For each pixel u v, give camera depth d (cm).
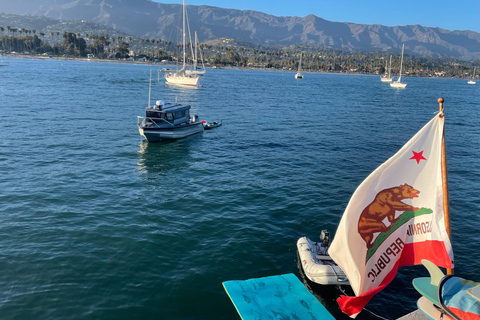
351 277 879
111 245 1633
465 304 809
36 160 2916
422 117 6269
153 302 1266
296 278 1395
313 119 5581
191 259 1543
